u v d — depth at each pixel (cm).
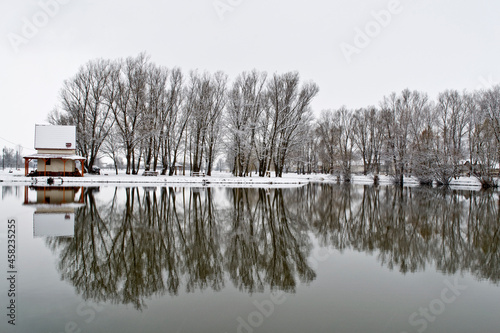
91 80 4238
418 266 869
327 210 1877
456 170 4141
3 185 3075
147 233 1173
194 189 2933
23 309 583
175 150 4381
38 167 3919
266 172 4444
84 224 1303
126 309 590
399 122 4525
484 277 787
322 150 6512
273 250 998
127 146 4206
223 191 2777
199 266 835
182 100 4359
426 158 4250
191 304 615
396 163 4562
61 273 766
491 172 3888
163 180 3753
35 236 1103
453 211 1903
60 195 2277
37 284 698
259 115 4212
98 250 954
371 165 6175
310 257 937
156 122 4134
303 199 2389
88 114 4397
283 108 4028
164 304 613
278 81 4122
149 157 4209
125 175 4112
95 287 691
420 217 1673
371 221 1541
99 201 1980
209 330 520
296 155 5612
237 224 1376
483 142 3947
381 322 557
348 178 5359
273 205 1986
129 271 788
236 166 4391
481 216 1728
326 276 779
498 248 1069
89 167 4331
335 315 579
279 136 4269
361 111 6034
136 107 4069
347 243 1107
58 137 4009
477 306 627
